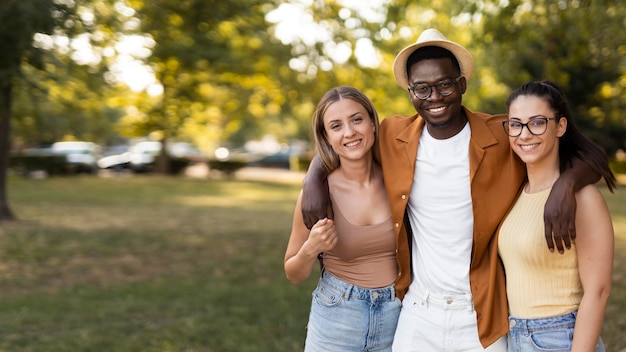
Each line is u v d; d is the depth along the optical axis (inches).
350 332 120.1
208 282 314.8
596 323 100.0
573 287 103.7
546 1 312.7
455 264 114.3
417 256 118.5
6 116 487.5
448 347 114.0
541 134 103.9
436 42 113.4
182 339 221.1
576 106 881.5
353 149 116.7
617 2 288.5
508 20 330.6
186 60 513.7
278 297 281.3
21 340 219.8
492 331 110.5
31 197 776.9
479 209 111.6
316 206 114.3
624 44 347.3
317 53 535.2
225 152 1758.1
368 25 446.9
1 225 515.8
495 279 110.9
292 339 221.5
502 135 115.2
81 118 1267.2
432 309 115.2
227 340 220.1
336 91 118.6
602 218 101.2
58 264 361.1
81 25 366.9
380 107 587.8
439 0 431.2
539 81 108.7
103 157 1572.3
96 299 279.6
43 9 291.3
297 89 673.6
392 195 117.0
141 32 475.5
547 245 101.6
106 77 571.2
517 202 110.5
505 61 374.9
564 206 99.2
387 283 120.5
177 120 843.4
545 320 104.3
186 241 449.4
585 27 308.5
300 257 114.3
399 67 120.1
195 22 443.5
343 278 121.2
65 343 216.4
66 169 1253.1
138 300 277.0
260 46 618.2
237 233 494.0
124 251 406.0
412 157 116.8
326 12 456.1
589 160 103.9
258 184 1136.2
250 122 1748.3
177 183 1101.1
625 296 275.3
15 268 347.9
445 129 116.5
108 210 653.9
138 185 1031.0
